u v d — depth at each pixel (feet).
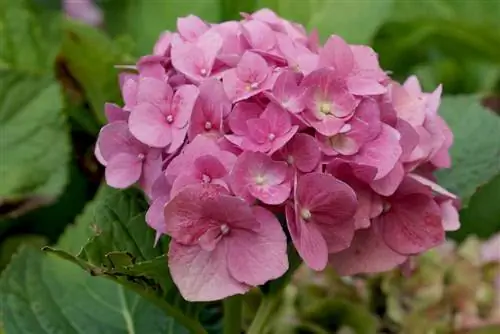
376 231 2.34
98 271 2.31
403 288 2.77
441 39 3.52
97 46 3.05
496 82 3.61
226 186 2.19
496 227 3.00
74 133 3.20
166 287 2.40
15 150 3.00
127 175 2.31
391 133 2.26
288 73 2.23
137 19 3.26
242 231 2.20
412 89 2.42
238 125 2.22
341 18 3.14
